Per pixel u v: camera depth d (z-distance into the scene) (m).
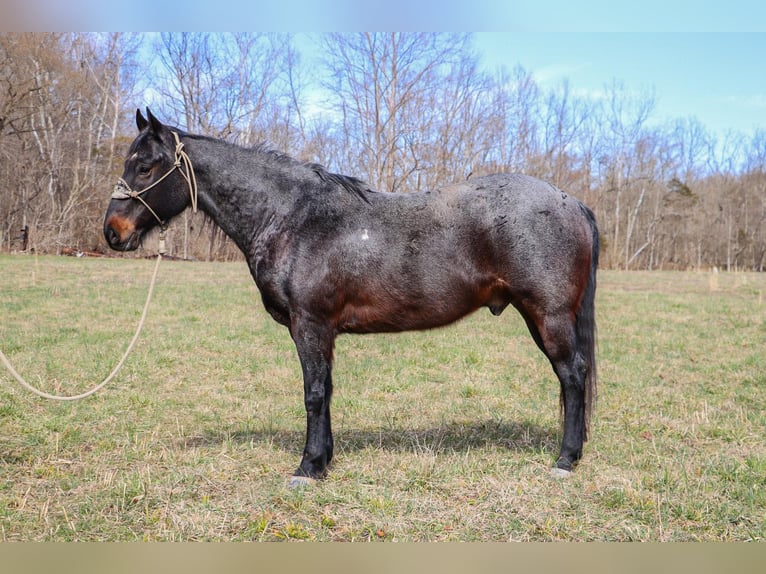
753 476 4.33
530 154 33.91
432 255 4.21
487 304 4.47
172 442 5.14
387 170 23.45
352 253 4.24
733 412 6.07
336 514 3.79
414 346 9.55
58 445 4.92
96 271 20.55
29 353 8.23
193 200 4.51
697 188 55.38
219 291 16.06
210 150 4.49
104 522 3.64
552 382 7.42
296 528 3.57
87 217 31.55
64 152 33.19
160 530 3.54
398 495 4.04
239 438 5.26
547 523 3.63
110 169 33.12
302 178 4.43
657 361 8.63
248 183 4.43
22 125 31.23
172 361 8.19
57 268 20.91
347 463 4.63
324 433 4.39
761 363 8.39
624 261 44.53
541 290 4.22
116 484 4.18
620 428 5.60
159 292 15.47
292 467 4.57
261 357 8.56
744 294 18.53
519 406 6.32
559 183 36.59
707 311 14.01
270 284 4.34
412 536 3.53
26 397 6.27
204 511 3.76
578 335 4.44
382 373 7.78
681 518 3.75
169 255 30.52
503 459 4.72
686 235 49.84
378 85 22.77
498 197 4.25
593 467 4.54
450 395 6.81
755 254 49.50
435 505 3.89
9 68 29.92
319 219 4.30
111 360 7.97
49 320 10.92
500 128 28.12
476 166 26.25
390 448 5.02
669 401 6.50
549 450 4.97
